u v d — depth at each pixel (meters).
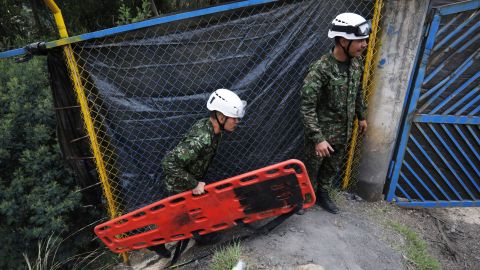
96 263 3.49
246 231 2.92
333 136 2.62
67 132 2.77
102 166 2.81
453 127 3.32
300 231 2.74
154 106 2.81
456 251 3.23
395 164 3.36
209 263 2.62
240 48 2.74
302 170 2.44
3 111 3.29
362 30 2.18
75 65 2.52
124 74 2.68
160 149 2.95
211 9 2.48
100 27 5.19
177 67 2.72
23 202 3.15
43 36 4.89
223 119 2.30
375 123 3.05
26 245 3.28
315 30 2.77
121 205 3.08
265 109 2.97
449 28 2.90
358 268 2.48
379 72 2.89
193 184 2.37
